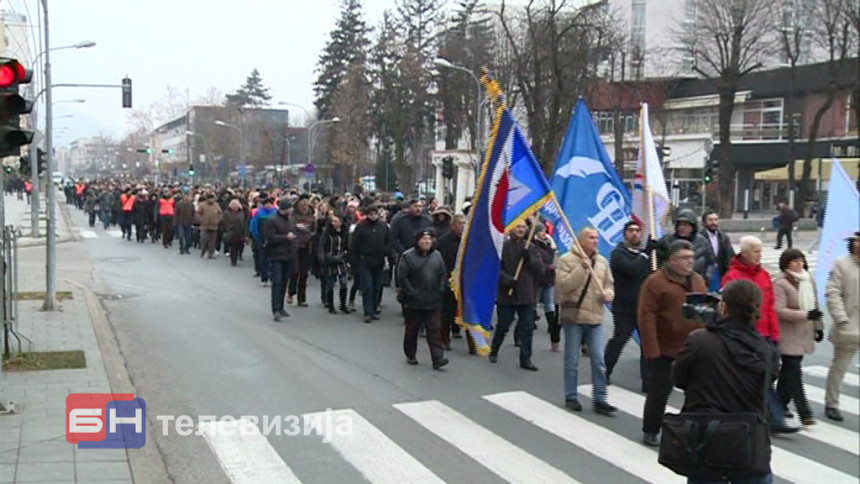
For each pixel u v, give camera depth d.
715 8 44.94
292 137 93.50
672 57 61.12
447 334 11.88
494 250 10.49
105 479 6.06
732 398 4.61
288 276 14.06
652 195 11.20
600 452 7.12
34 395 8.33
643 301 7.33
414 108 54.66
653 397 7.29
